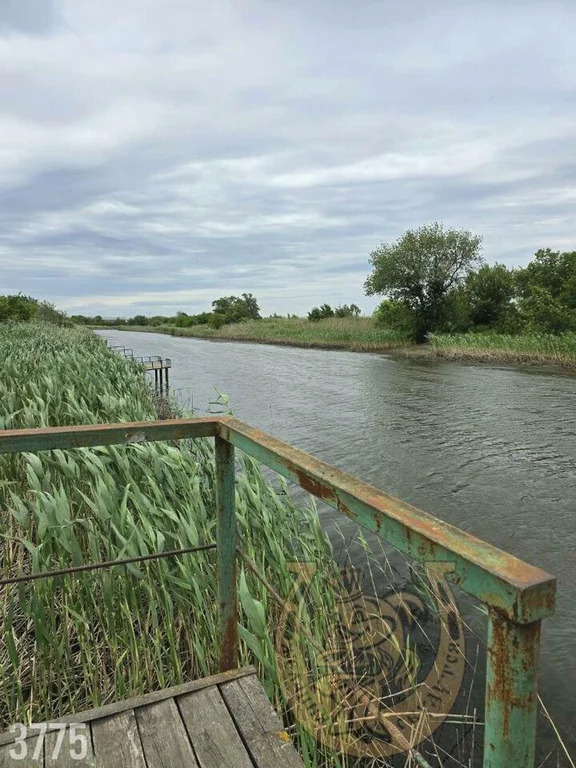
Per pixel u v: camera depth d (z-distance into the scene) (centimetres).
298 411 1318
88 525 271
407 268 3112
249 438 153
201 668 256
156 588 285
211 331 5634
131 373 980
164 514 303
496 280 3083
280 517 360
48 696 234
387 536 92
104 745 156
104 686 254
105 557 338
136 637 281
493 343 2428
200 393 1644
